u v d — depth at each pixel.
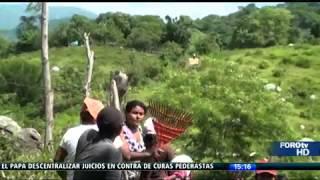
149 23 93.50
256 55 71.31
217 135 17.89
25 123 18.17
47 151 9.55
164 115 4.69
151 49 87.62
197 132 17.80
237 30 93.69
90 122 5.10
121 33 88.50
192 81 18.92
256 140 18.09
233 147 18.05
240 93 18.73
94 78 15.89
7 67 43.97
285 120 18.73
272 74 60.00
